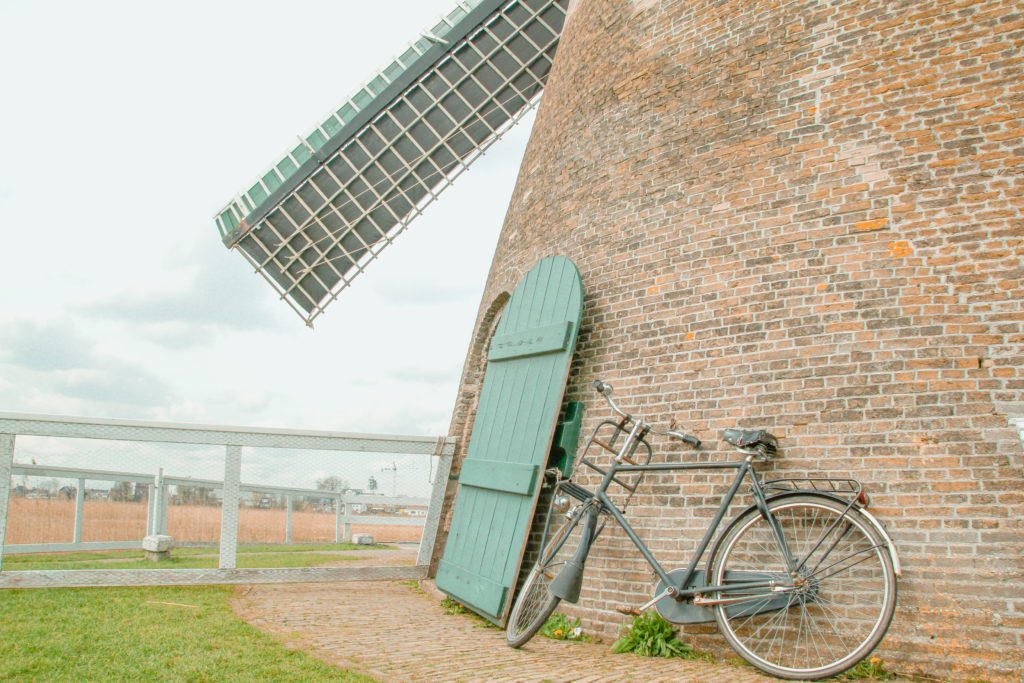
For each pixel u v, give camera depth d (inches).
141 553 367.2
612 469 213.8
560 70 352.2
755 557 195.2
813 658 179.3
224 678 157.3
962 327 186.4
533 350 260.8
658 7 284.7
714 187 238.2
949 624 168.9
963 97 203.9
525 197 340.5
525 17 519.2
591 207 279.0
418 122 514.6
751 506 187.9
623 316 249.6
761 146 232.1
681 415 222.7
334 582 317.7
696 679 165.3
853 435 191.5
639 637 201.9
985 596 167.0
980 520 172.1
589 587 227.8
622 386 241.6
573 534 236.8
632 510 223.6
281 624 221.6
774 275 216.5
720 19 260.2
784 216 220.2
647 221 253.4
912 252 197.6
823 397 198.2
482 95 513.0
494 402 282.0
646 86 275.3
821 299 206.4
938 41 211.9
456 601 270.1
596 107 297.1
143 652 176.7
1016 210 189.0
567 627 225.5
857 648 163.8
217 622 217.3
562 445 251.8
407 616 248.1
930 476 179.8
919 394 186.2
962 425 179.8
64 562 323.6
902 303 195.0
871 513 183.2
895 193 204.4
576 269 256.4
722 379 217.5
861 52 223.0
